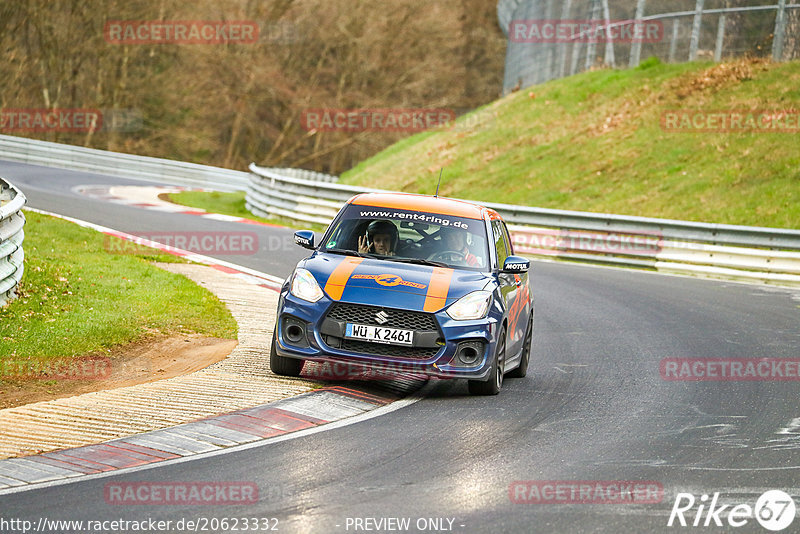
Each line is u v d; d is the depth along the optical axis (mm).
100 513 12539
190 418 17625
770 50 76875
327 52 151000
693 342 29656
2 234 25359
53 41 125500
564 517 13211
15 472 14211
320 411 18719
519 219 55719
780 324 33781
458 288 20812
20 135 124438
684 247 49188
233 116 144875
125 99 131750
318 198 62500
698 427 19094
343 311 20156
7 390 19531
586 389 22594
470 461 15812
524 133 80500
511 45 115688
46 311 26172
